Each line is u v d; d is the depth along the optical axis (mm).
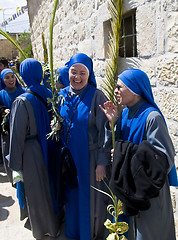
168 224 1524
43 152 2227
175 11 1677
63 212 2588
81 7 3588
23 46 18422
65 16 4559
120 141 1472
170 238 1556
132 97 1491
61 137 2145
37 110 2170
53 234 2320
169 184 1556
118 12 1812
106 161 1931
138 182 1289
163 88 1917
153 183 1248
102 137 1954
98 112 1963
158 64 1931
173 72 1776
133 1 2146
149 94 1471
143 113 1441
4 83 3600
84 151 2010
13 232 2477
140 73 1448
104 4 2715
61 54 5191
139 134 1444
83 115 1975
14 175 2170
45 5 6488
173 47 1745
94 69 3352
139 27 2117
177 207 1949
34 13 8859
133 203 1335
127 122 1564
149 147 1301
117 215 1654
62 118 2070
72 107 2043
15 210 2889
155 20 1892
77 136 1997
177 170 1867
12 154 2121
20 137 2102
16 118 2076
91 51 3393
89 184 2045
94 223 2150
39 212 2254
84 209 2078
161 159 1278
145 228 1461
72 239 2312
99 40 3016
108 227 1660
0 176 3885
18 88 3557
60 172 2076
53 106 2066
